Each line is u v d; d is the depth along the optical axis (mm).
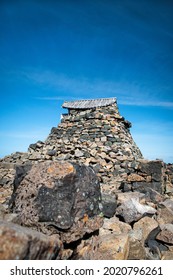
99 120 17375
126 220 7129
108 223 6734
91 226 4902
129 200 7766
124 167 12867
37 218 4398
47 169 5055
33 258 3354
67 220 4383
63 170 4902
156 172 10656
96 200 5340
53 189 4602
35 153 16156
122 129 17375
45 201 4516
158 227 7078
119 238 5402
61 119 19234
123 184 11195
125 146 15477
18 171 5898
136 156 16656
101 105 18172
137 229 6867
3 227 3156
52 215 4387
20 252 3129
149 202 9109
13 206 5332
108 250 5035
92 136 16531
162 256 6250
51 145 17156
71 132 17453
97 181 5578
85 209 4879
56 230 4340
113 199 7523
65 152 15781
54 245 3734
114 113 17812
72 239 4367
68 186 4723
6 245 3041
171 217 8070
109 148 15141
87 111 18391
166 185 12875
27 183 5145
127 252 5297
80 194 4875
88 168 5445
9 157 16047
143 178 10766
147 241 6730
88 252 4703
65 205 4523
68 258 4293
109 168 13266
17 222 4570
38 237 3465
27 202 4746
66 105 19469
